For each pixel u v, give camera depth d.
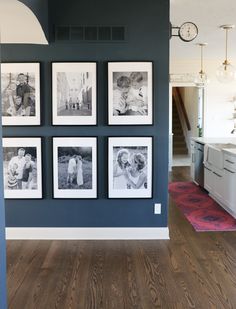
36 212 4.23
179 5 4.27
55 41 4.03
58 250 3.93
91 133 4.14
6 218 4.24
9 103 4.11
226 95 9.20
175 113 12.43
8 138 4.14
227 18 4.87
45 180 4.20
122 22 4.01
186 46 6.97
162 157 4.16
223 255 3.78
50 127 4.13
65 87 4.07
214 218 5.08
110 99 4.07
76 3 3.99
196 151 7.16
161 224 4.24
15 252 3.87
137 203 4.21
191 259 3.68
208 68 9.05
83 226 4.25
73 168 4.16
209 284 3.14
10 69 4.07
